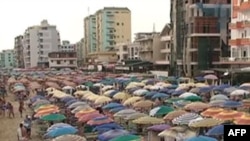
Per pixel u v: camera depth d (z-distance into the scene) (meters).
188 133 21.34
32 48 181.12
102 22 153.88
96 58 142.75
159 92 44.12
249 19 61.44
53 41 181.88
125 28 154.12
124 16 154.38
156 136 23.67
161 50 101.25
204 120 23.61
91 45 163.50
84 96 43.84
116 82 64.69
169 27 97.81
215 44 78.44
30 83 69.19
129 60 109.44
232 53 65.62
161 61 97.56
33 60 180.88
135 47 120.69
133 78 69.31
